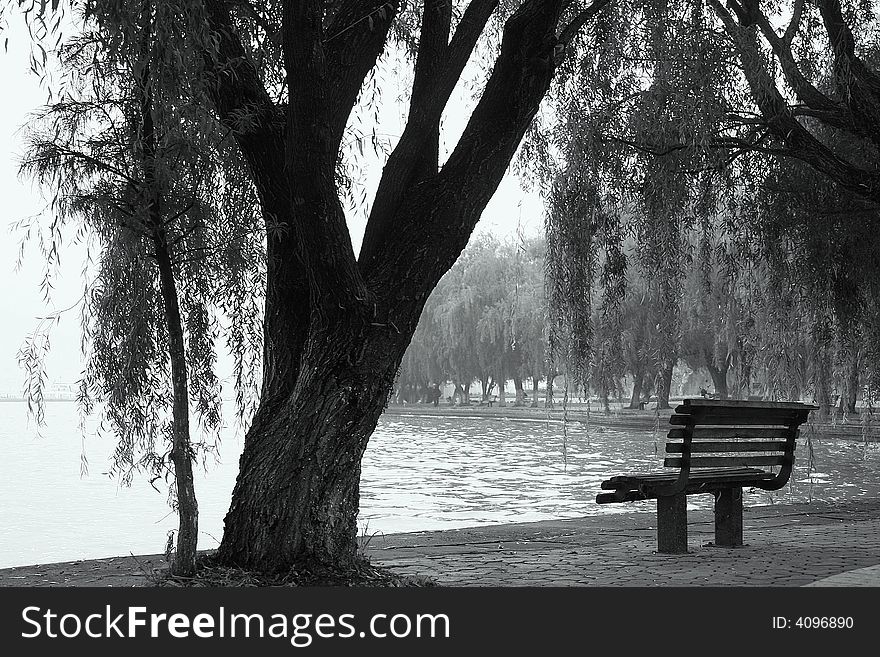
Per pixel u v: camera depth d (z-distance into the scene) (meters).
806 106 11.23
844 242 11.97
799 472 20.52
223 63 6.20
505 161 6.41
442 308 67.38
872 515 10.53
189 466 5.89
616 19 10.09
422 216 6.20
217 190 6.87
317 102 5.58
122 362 7.04
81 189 6.14
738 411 7.64
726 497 7.95
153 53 5.39
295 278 6.43
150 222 5.95
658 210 10.77
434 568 6.83
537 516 14.73
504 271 62.81
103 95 6.19
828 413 13.16
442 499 18.05
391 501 17.69
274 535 5.80
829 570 6.44
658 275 11.02
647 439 41.31
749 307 12.34
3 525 14.96
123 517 16.08
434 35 6.67
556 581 6.13
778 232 11.84
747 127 11.20
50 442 47.25
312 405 5.93
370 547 8.11
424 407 82.56
